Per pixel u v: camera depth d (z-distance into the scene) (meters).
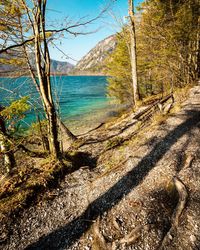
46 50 5.27
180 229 3.71
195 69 17.55
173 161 5.91
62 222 4.43
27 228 4.32
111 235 3.86
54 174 6.07
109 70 18.62
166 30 13.56
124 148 7.85
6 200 4.96
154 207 4.36
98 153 8.19
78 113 26.03
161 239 3.59
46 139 8.05
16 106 5.54
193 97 12.02
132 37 13.38
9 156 7.71
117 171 6.14
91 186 5.64
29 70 8.59
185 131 7.64
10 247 3.89
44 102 5.89
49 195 5.38
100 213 4.54
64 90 54.31
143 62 16.64
